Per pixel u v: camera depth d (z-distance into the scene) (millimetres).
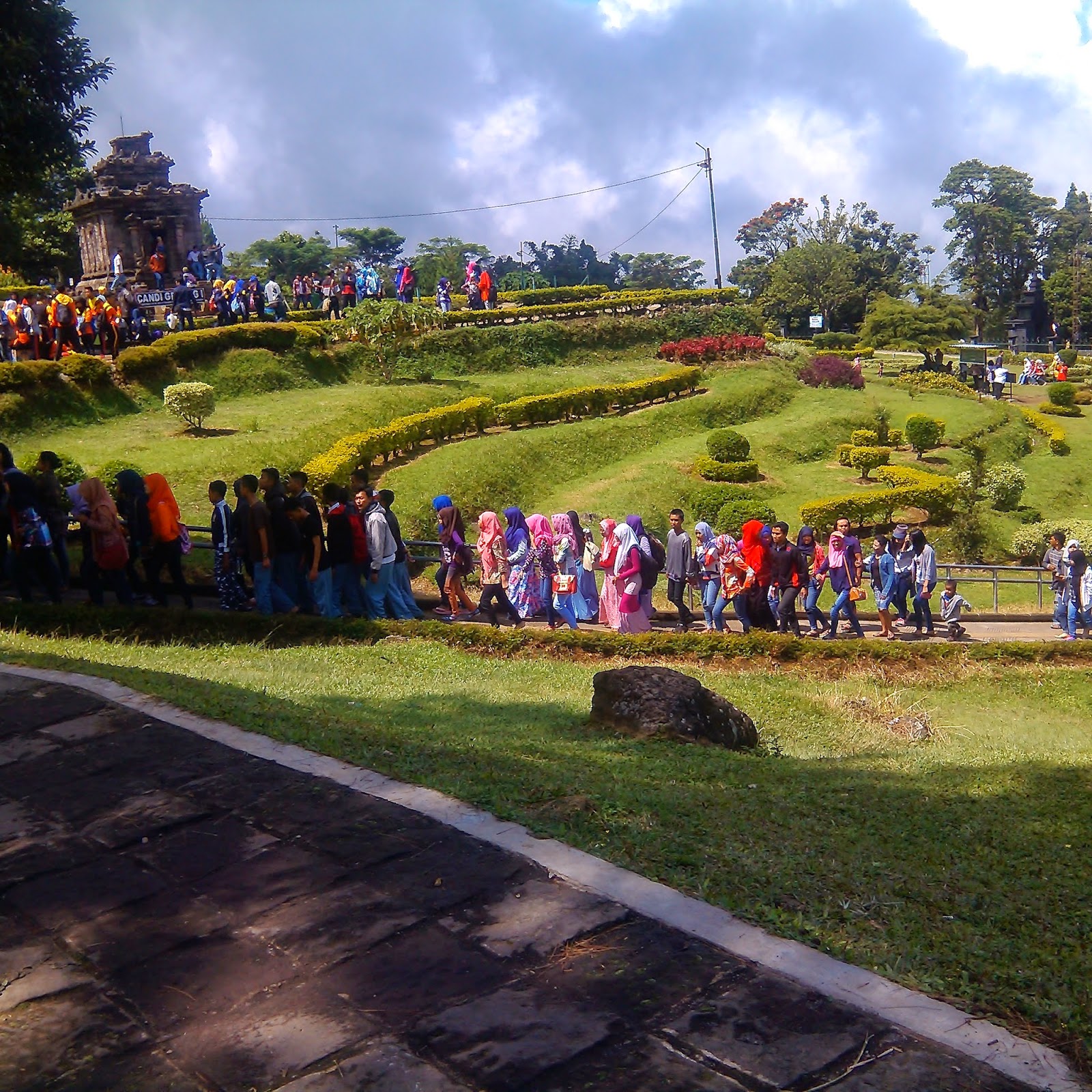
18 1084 3430
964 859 6203
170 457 22109
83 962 4145
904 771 8914
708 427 34000
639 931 4172
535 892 4484
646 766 7504
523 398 31266
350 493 22359
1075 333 95688
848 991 3779
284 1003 3783
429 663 12031
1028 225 105188
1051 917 5246
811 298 86375
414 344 36406
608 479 28188
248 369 30125
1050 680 13867
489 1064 3363
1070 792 8188
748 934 4180
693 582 15984
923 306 54062
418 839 5031
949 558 25547
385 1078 3326
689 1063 3340
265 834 5160
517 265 115062
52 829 5355
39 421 23828
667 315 43688
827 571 16203
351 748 6441
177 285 36375
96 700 7355
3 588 14281
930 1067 3332
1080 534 24859
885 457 30297
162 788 5801
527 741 8125
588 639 13477
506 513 14898
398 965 3973
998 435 36750
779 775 7902
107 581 13594
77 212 40688
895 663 14008
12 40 13227
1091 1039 3656
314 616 13164
